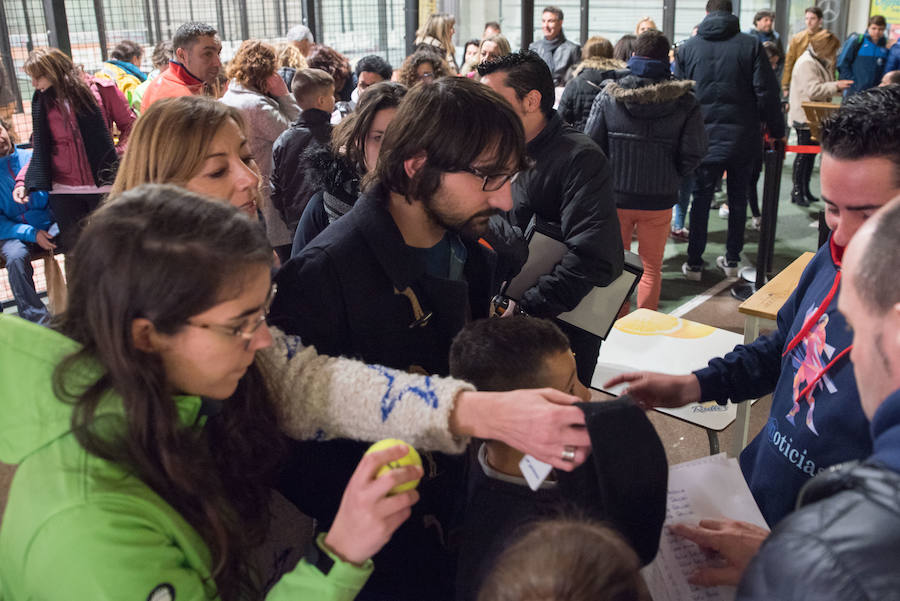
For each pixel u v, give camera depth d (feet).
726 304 15.02
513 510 3.61
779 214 21.17
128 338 2.73
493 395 3.51
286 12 20.48
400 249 4.25
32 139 12.47
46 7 15.48
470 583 3.63
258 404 3.56
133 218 2.71
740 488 4.08
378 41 22.86
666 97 12.18
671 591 3.63
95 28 16.72
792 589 2.03
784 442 4.36
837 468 2.31
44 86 12.24
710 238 19.17
